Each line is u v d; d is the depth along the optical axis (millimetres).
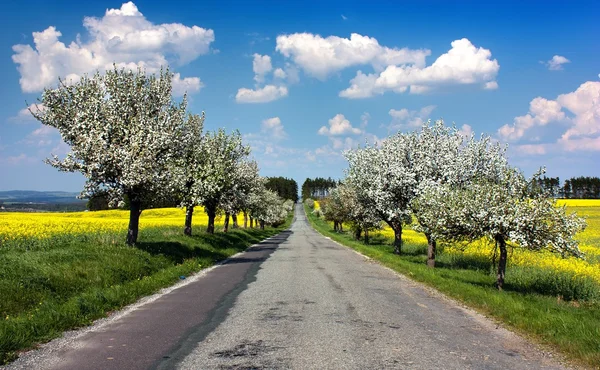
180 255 19531
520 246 14531
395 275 16672
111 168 17453
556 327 8227
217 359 6340
